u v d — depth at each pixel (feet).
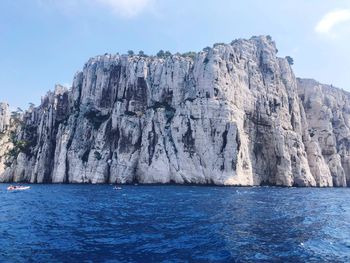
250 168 388.78
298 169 417.49
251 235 98.27
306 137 470.39
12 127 571.69
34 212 146.20
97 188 319.68
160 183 382.83
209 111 391.65
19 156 468.34
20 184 411.13
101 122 458.91
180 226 111.55
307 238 95.20
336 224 120.47
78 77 509.76
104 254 77.97
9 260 72.95
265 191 292.61
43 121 490.08
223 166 372.58
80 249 82.23
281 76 483.92
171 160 387.75
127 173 406.00
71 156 436.35
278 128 424.46
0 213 143.02
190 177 376.68
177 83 444.55
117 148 422.82
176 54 524.11
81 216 134.31
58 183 427.33
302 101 514.27
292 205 180.04
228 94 402.93
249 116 425.28
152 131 411.75
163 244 87.04
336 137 523.29
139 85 454.81
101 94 477.36
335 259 75.31
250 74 447.83
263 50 474.08
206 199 204.33
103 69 486.38
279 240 92.22
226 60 426.51
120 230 105.19
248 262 72.23
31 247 83.97
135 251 80.53
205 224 115.44
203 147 383.45
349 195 272.92
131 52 563.48
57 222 120.06
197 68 423.64
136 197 219.20
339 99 567.59
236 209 156.56
